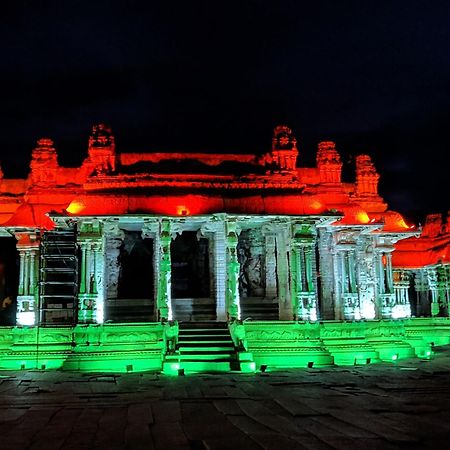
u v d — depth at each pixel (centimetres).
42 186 2497
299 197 2295
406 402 1210
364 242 2625
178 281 2722
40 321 2298
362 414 1066
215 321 2458
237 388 1480
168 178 2300
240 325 2047
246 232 2730
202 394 1374
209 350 2000
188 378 1728
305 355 2094
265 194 2298
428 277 3397
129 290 2653
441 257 3228
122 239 2609
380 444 820
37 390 1486
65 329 2133
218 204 2219
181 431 930
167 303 2145
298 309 2236
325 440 845
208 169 2397
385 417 1033
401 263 3372
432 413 1076
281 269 2445
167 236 2175
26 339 2128
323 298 2612
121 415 1096
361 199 2795
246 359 1938
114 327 2070
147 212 2155
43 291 2295
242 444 827
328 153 2667
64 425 1002
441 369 1905
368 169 2844
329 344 2214
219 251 2559
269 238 2678
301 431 917
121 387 1530
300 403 1206
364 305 2572
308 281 2255
